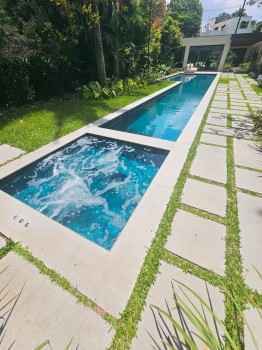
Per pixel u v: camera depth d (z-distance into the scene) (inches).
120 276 74.5
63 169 175.9
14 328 60.7
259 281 73.2
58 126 223.5
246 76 722.8
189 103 404.8
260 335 58.2
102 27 372.5
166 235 91.0
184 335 45.1
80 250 84.5
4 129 210.1
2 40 271.9
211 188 123.9
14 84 291.1
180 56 966.4
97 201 142.1
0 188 138.4
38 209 133.2
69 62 342.3
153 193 118.7
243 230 94.0
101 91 354.3
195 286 71.3
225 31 1565.0
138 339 58.1
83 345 56.9
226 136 201.3
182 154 165.3
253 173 139.4
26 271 76.6
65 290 70.4
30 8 268.1
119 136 202.5
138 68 572.1
